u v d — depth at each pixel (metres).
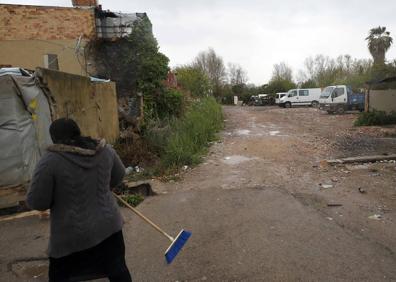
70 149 2.48
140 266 3.87
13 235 4.96
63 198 2.48
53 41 14.18
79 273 2.62
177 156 8.56
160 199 6.25
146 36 15.21
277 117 23.56
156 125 11.93
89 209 2.54
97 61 14.86
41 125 6.62
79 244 2.50
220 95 59.25
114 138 11.38
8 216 5.72
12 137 5.98
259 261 3.87
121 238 2.77
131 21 14.95
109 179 2.72
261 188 6.63
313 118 21.88
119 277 2.68
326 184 6.76
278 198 6.02
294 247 4.17
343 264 3.74
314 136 13.38
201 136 11.47
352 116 21.95
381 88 20.61
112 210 2.68
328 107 24.70
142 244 4.44
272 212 5.37
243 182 7.09
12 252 4.43
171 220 5.23
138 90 15.17
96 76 14.87
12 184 6.01
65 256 2.52
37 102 6.49
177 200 6.14
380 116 16.88
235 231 4.72
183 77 27.31
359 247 4.11
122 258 2.76
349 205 5.57
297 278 3.50
